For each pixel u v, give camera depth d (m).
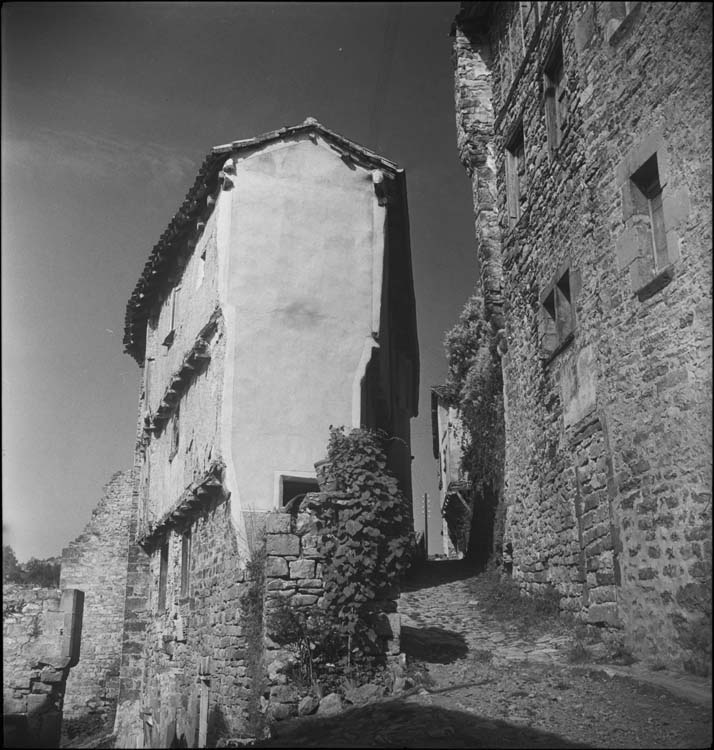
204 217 13.07
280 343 11.84
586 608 9.09
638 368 7.93
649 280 7.92
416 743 5.55
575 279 9.66
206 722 6.92
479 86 13.93
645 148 7.90
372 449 8.46
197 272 13.34
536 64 11.39
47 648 11.09
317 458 11.56
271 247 12.20
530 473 11.56
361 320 12.40
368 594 7.80
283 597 7.94
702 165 6.95
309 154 12.74
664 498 7.33
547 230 10.88
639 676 6.70
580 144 9.57
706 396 6.79
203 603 11.69
